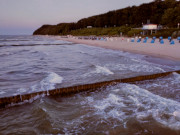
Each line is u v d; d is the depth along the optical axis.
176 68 9.76
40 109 4.82
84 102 5.43
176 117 4.13
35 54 19.62
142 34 46.84
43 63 13.12
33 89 6.76
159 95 5.86
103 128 3.75
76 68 10.84
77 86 6.51
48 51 23.14
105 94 6.16
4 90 6.66
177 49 16.30
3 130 3.81
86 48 27.42
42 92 5.93
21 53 20.77
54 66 11.75
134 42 29.52
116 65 11.34
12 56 17.84
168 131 3.53
